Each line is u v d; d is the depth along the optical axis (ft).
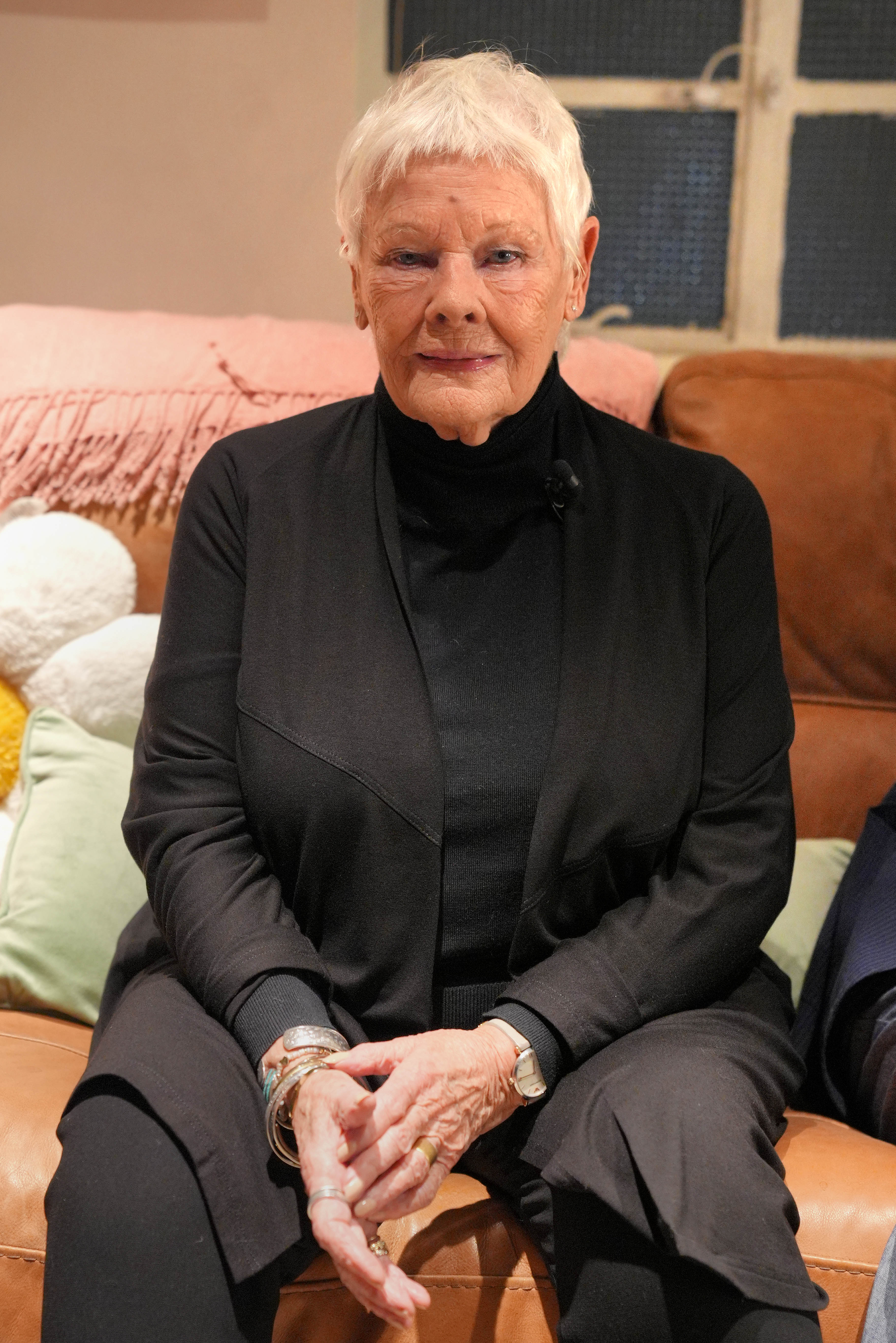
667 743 3.40
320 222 6.81
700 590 3.53
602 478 3.65
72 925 4.29
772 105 6.89
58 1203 2.79
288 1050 2.96
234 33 6.70
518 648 3.46
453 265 3.18
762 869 3.36
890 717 5.17
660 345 7.10
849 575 5.13
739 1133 2.85
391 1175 2.76
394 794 3.26
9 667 4.97
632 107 6.98
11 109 6.79
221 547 3.55
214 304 6.91
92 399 5.09
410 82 3.37
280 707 3.35
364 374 5.25
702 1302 2.69
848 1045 3.72
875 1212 3.10
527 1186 3.15
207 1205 2.79
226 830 3.34
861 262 7.02
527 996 3.11
